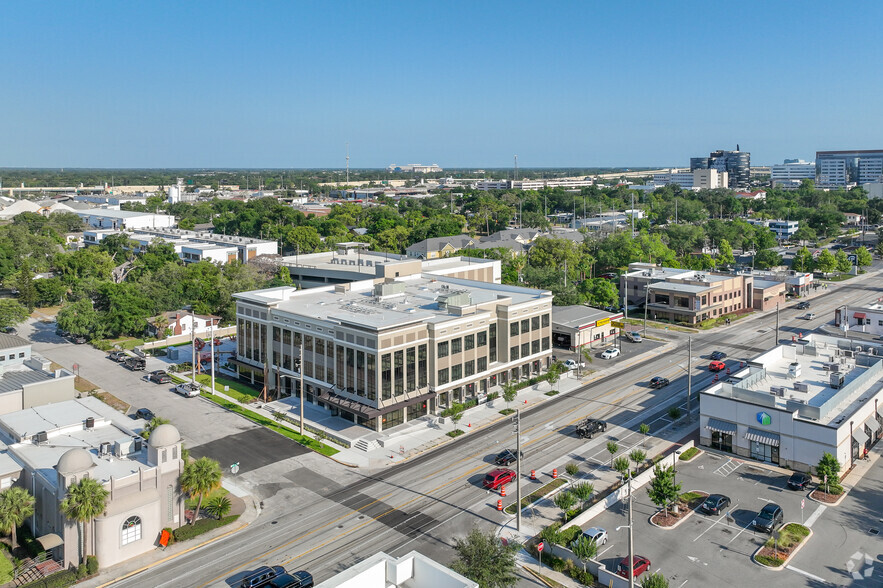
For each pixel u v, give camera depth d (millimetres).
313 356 105938
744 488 78875
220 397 111438
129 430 79812
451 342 103875
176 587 60719
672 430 97188
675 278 177250
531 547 66438
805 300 191625
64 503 61344
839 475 80625
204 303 163125
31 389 89312
